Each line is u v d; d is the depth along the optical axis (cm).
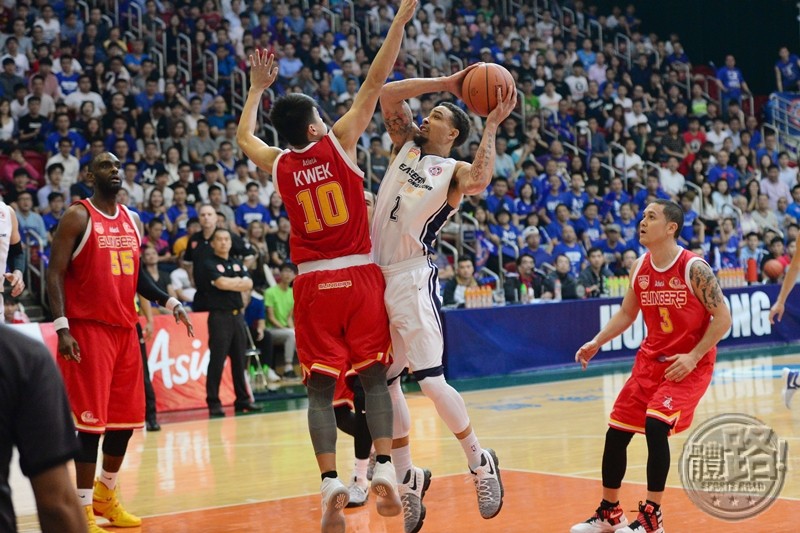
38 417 197
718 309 484
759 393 1070
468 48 2036
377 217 491
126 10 1752
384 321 473
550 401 1084
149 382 975
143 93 1574
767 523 499
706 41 2488
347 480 673
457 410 478
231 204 1445
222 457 798
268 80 522
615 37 2305
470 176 478
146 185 1406
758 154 2139
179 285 1238
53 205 1290
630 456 722
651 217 496
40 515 199
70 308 536
